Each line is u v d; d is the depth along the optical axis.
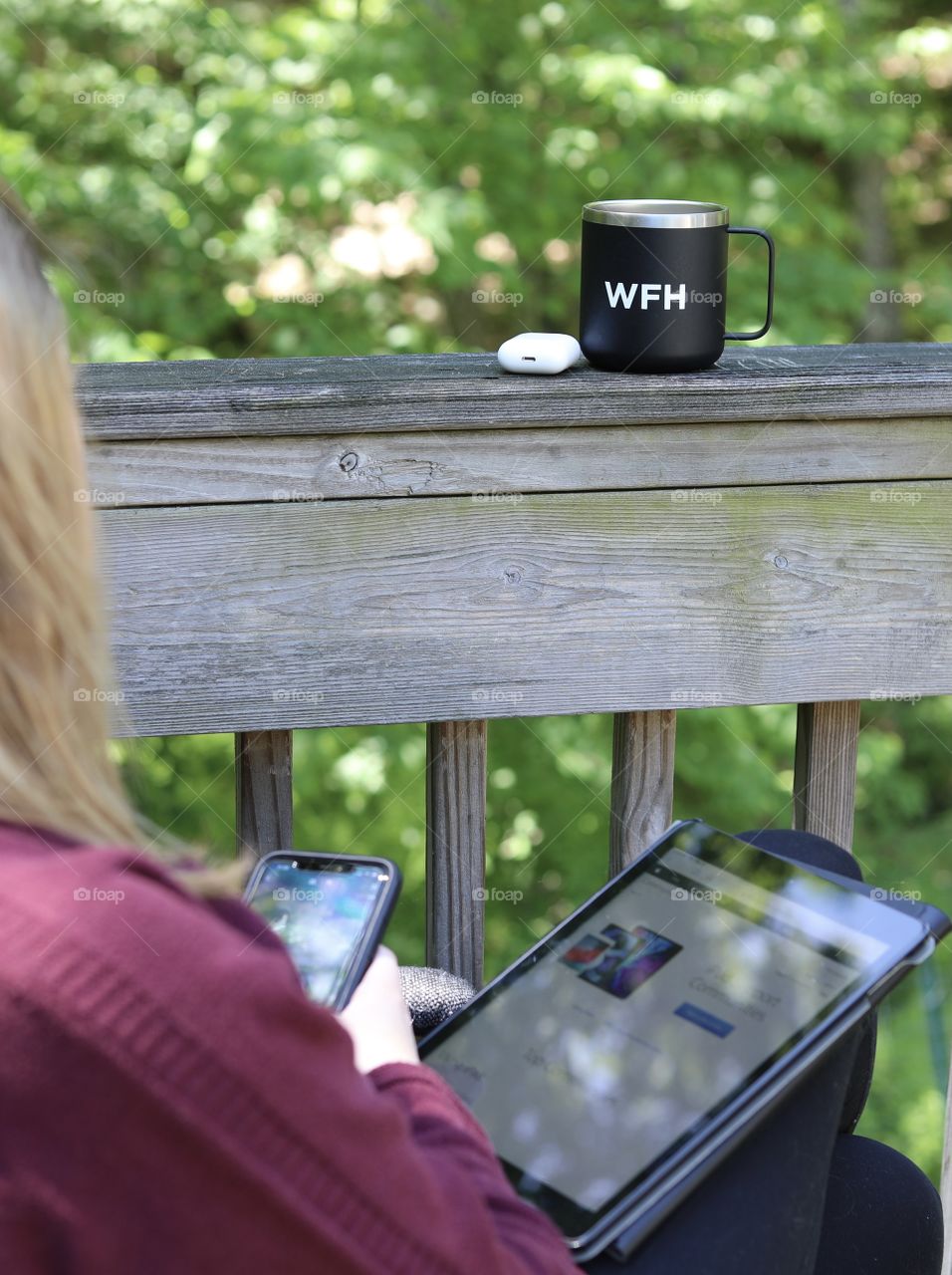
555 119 4.17
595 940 0.96
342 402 1.13
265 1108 0.59
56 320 0.66
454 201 3.78
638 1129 0.84
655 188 4.23
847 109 4.42
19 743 0.64
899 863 4.39
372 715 1.22
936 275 4.98
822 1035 0.85
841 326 4.52
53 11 3.95
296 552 1.17
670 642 1.25
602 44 4.18
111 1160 0.56
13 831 0.63
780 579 1.25
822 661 1.28
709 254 1.18
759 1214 0.84
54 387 0.65
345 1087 0.62
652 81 4.02
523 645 1.23
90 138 4.01
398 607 1.20
